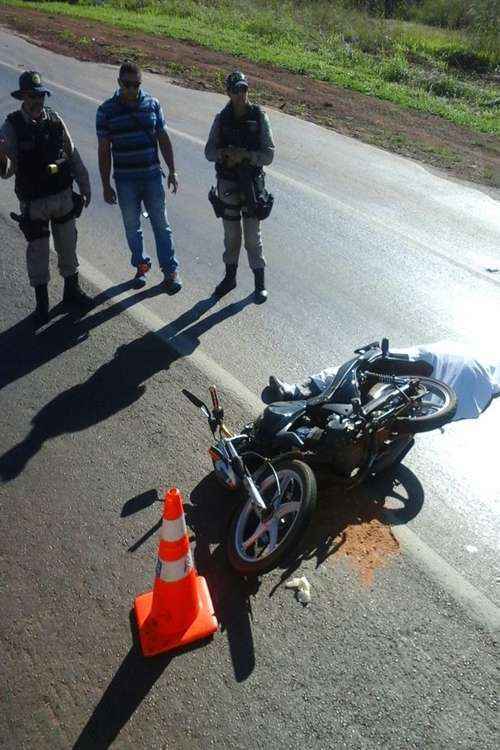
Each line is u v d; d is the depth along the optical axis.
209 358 5.85
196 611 3.57
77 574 3.88
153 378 5.57
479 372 5.37
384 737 3.12
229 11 25.53
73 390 5.41
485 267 7.84
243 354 5.93
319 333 6.30
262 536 4.02
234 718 3.19
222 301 6.78
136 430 4.99
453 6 27.09
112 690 3.31
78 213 6.11
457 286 7.34
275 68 17.98
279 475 3.97
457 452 4.90
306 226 8.70
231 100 6.17
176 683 3.34
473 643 3.55
